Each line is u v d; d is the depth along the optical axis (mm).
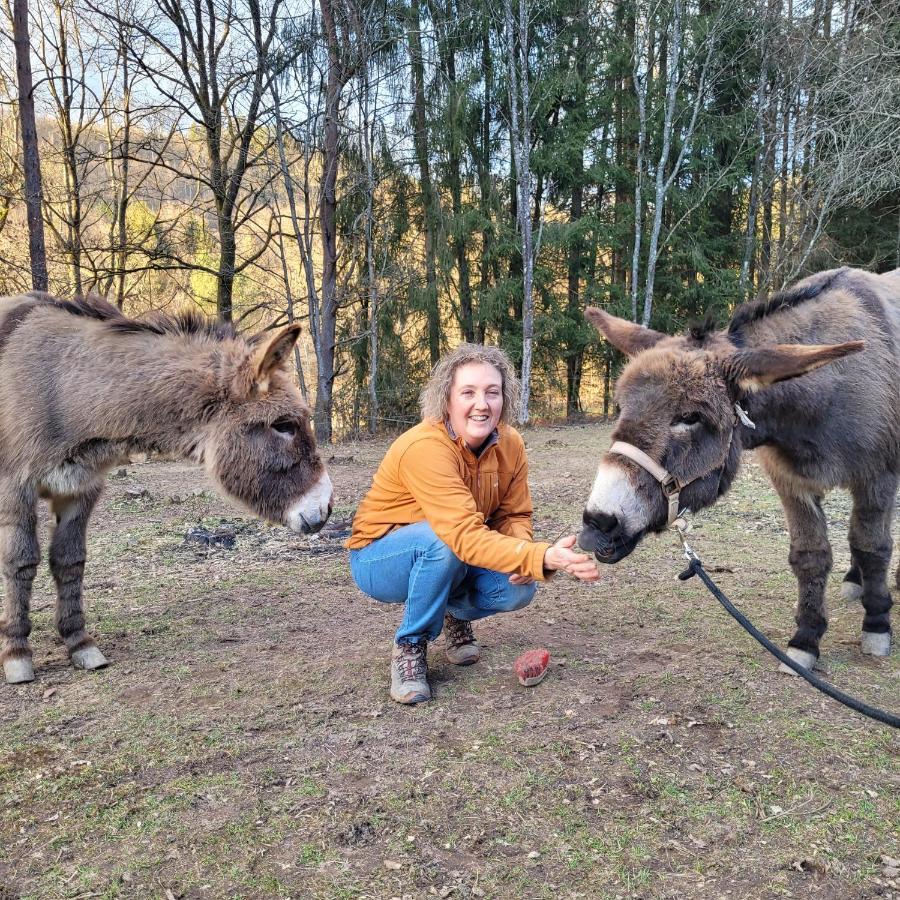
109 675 3221
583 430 15953
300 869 1985
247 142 15203
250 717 2826
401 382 17594
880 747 2582
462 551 2559
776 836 2119
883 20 17109
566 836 2123
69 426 3000
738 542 5492
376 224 17281
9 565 3084
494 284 18703
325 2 14094
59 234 14734
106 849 2068
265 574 4715
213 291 19094
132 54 14258
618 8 18297
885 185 16234
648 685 3080
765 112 19453
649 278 17219
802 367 2402
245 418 3012
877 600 3357
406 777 2414
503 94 17203
